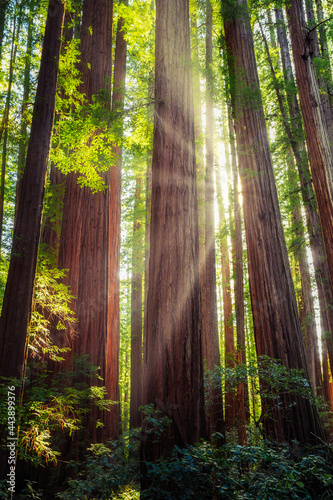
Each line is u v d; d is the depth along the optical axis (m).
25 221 5.62
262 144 9.36
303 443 6.79
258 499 4.43
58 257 9.76
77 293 9.31
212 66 9.97
